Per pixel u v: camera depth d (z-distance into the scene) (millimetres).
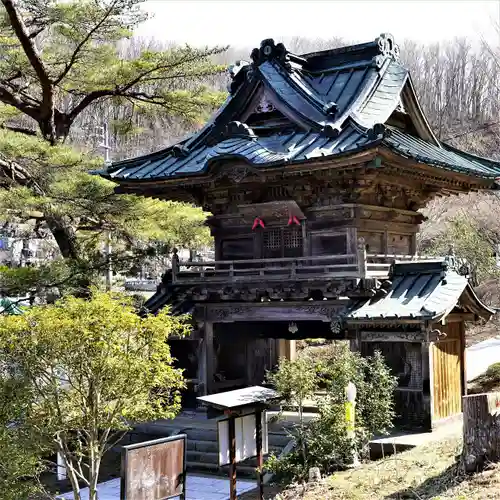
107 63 25422
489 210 36312
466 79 56469
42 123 25359
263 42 20750
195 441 17672
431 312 15797
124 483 10562
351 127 18062
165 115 28297
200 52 25375
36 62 23422
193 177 18922
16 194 18969
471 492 10180
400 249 20828
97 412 12078
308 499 12109
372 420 14812
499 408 11367
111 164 20656
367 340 17172
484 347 30266
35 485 13570
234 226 20781
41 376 12242
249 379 22375
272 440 16906
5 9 23906
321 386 21641
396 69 20625
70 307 11914
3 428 11477
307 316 18797
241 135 18734
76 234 25031
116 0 22781
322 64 21766
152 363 12258
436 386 17125
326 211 18984
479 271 33438
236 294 19469
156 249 23672
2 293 19562
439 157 19359
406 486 11695
